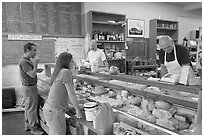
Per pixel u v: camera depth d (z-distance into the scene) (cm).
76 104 193
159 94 182
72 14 483
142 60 556
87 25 490
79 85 287
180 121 158
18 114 401
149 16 610
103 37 488
